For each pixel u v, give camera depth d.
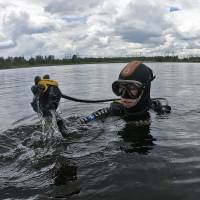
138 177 0.67
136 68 1.14
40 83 0.97
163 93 1.93
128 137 0.94
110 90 2.25
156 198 0.59
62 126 1.03
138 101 1.15
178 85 2.40
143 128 1.03
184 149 0.82
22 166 0.78
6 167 0.78
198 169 0.70
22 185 0.67
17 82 3.21
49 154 0.84
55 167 0.75
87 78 3.39
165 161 0.74
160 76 3.32
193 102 1.54
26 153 0.86
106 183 0.65
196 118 1.15
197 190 0.61
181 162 0.73
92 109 1.46
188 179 0.65
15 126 1.20
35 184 0.67
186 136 0.94
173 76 3.31
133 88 1.12
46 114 0.98
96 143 0.90
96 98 1.90
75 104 1.60
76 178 0.68
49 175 0.71
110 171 0.70
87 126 1.08
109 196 0.61
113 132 1.00
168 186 0.63
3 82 3.26
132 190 0.62
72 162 0.77
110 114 1.21
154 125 1.06
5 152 0.89
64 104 1.61
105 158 0.78
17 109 1.63
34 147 0.90
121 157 0.78
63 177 0.69
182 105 1.44
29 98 2.02
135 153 0.80
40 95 0.97
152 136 0.94
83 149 0.86
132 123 1.10
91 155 0.81
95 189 0.63
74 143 0.91
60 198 0.61
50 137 0.96
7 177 0.72
